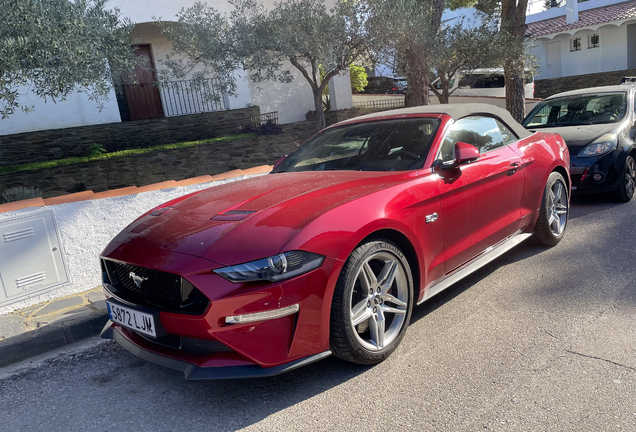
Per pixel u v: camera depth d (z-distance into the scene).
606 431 2.08
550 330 3.02
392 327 2.90
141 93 14.23
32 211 3.96
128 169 11.51
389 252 2.80
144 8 12.17
